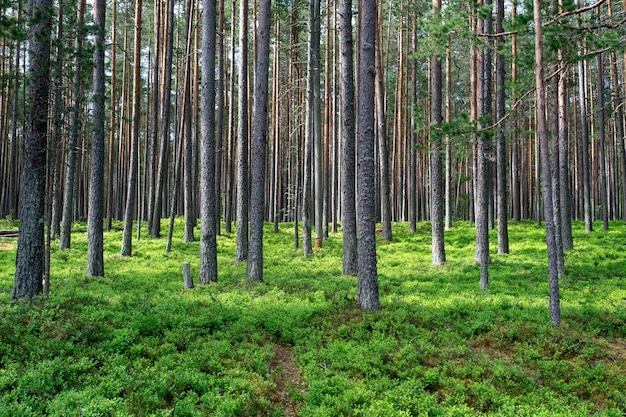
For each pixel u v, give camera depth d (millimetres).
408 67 35344
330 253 22281
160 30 29188
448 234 28125
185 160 26172
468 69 37938
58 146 12594
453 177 34625
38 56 11805
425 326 10586
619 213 43281
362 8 11539
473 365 8609
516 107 13203
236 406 6727
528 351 9234
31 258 11742
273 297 12805
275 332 10133
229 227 30969
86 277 15484
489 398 7504
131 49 37500
